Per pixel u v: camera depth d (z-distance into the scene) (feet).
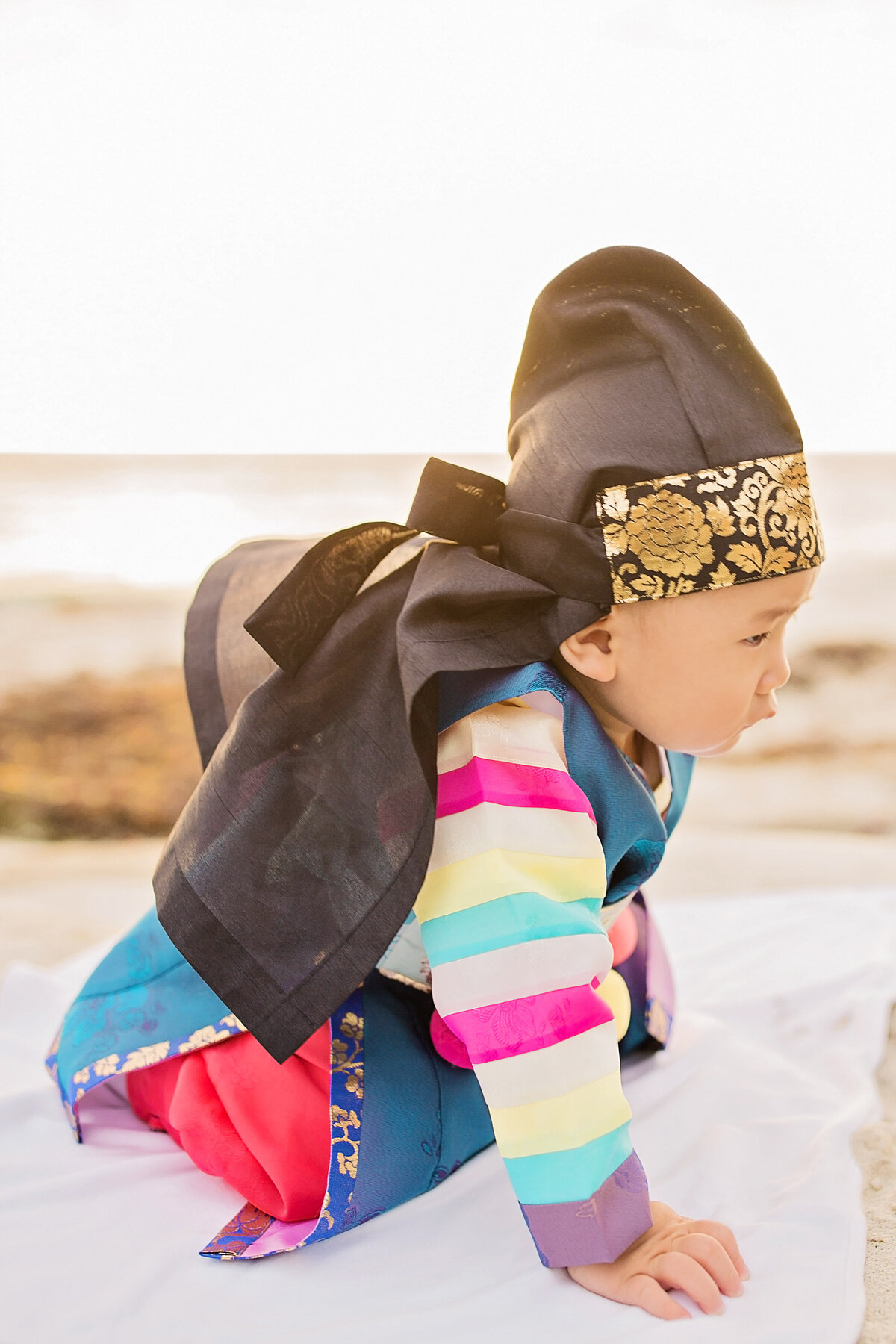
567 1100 2.47
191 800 2.97
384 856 2.64
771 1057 3.79
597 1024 2.53
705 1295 2.41
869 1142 3.18
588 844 2.67
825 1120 3.35
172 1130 3.35
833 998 4.43
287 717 2.80
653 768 3.34
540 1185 2.50
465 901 2.56
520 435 2.92
